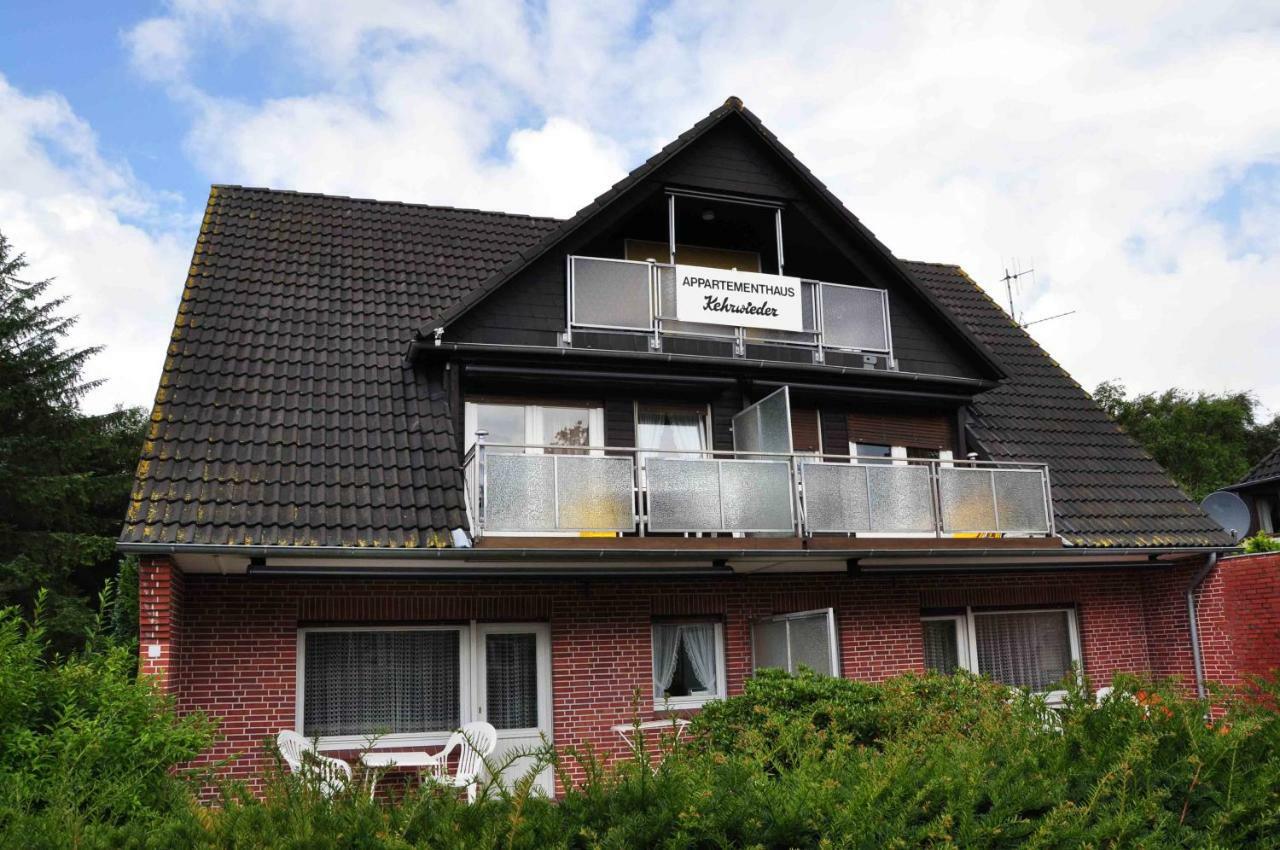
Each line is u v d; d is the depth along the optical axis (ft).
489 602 41.50
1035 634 51.65
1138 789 16.75
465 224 57.98
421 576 40.70
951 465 46.14
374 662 40.91
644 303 47.19
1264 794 16.75
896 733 24.38
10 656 21.93
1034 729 18.88
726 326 48.52
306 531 37.73
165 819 17.65
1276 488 89.45
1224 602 50.26
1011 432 55.16
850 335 50.47
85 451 101.55
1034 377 60.80
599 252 51.01
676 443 48.49
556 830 15.12
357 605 39.88
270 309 48.44
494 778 16.47
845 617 47.24
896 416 52.19
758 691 28.89
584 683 42.22
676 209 50.83
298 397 43.91
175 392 42.57
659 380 46.60
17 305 103.60
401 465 41.78
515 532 38.88
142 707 22.59
